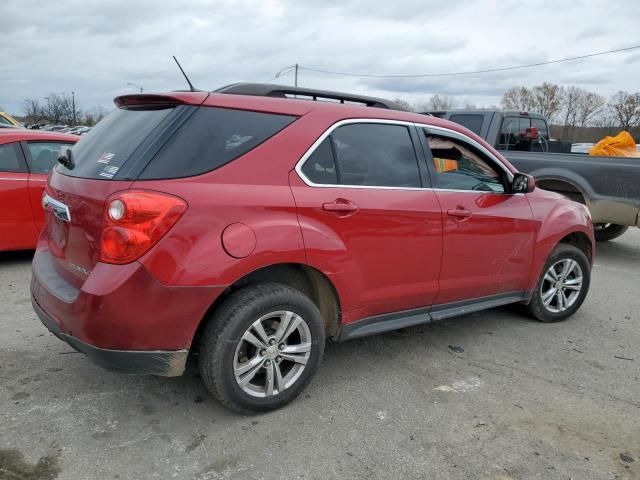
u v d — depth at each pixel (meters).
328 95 3.54
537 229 4.38
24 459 2.60
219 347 2.79
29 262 6.05
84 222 2.72
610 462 2.80
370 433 2.96
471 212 3.83
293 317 3.02
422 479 2.61
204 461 2.66
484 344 4.28
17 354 3.70
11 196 5.59
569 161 7.33
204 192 2.69
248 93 3.23
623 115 66.62
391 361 3.89
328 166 3.18
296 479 2.57
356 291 3.29
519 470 2.70
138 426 2.92
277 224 2.87
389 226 3.36
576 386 3.62
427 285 3.68
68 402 3.12
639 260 7.75
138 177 2.62
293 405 3.21
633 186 6.77
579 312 5.21
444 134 3.87
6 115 14.96
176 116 2.82
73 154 3.21
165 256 2.57
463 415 3.19
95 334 2.59
